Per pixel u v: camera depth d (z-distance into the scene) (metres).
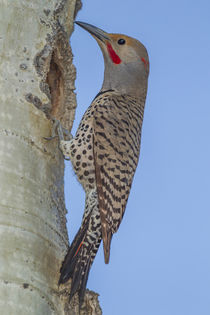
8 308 6.13
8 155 7.16
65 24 9.53
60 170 8.62
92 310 8.20
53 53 9.48
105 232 9.13
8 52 8.00
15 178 7.05
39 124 7.99
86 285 8.37
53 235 7.42
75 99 10.08
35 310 6.43
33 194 7.22
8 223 6.63
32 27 8.46
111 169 9.80
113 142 10.03
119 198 9.73
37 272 6.73
